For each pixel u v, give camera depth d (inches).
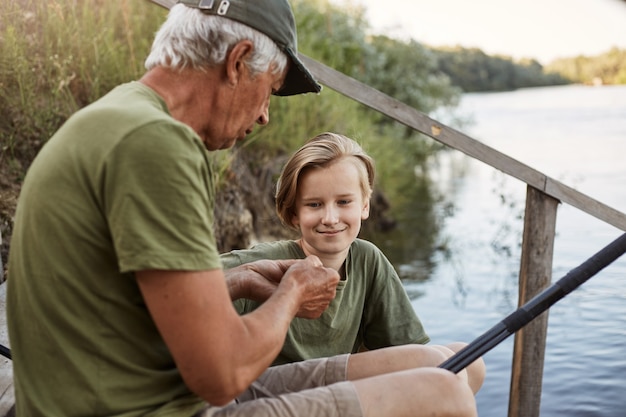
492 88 1357.0
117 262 58.6
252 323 61.9
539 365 118.7
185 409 62.9
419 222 299.4
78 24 174.6
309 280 68.8
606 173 390.0
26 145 149.9
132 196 56.2
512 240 260.2
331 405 66.2
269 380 78.6
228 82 66.5
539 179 118.3
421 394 66.9
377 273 91.4
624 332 158.6
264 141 215.5
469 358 70.0
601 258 70.9
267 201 209.9
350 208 86.8
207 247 58.2
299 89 74.0
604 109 831.1
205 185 60.7
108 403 59.4
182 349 57.6
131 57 180.9
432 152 411.8
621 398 136.3
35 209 58.9
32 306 59.2
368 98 118.2
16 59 150.8
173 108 65.6
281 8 68.2
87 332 58.8
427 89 420.2
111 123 58.2
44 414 59.1
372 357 78.5
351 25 360.5
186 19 65.2
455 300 202.5
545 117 778.2
